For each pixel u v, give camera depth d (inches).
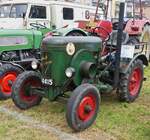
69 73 174.7
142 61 227.9
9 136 165.0
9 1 430.3
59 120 186.2
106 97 228.1
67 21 458.9
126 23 350.3
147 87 262.1
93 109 177.6
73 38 184.2
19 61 246.8
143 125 180.2
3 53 242.7
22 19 408.5
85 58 185.6
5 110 204.1
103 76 203.2
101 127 176.7
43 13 430.6
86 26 329.7
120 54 201.2
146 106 213.2
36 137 163.6
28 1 414.0
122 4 194.9
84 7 487.8
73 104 164.4
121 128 176.1
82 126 170.2
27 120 186.1
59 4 445.7
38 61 199.0
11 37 245.6
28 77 197.9
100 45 197.3
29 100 203.8
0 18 414.6
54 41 179.5
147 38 367.6
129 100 217.0
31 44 258.1
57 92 182.9
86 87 170.4
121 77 209.0
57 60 179.5
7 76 225.1
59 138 162.7
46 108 205.8
